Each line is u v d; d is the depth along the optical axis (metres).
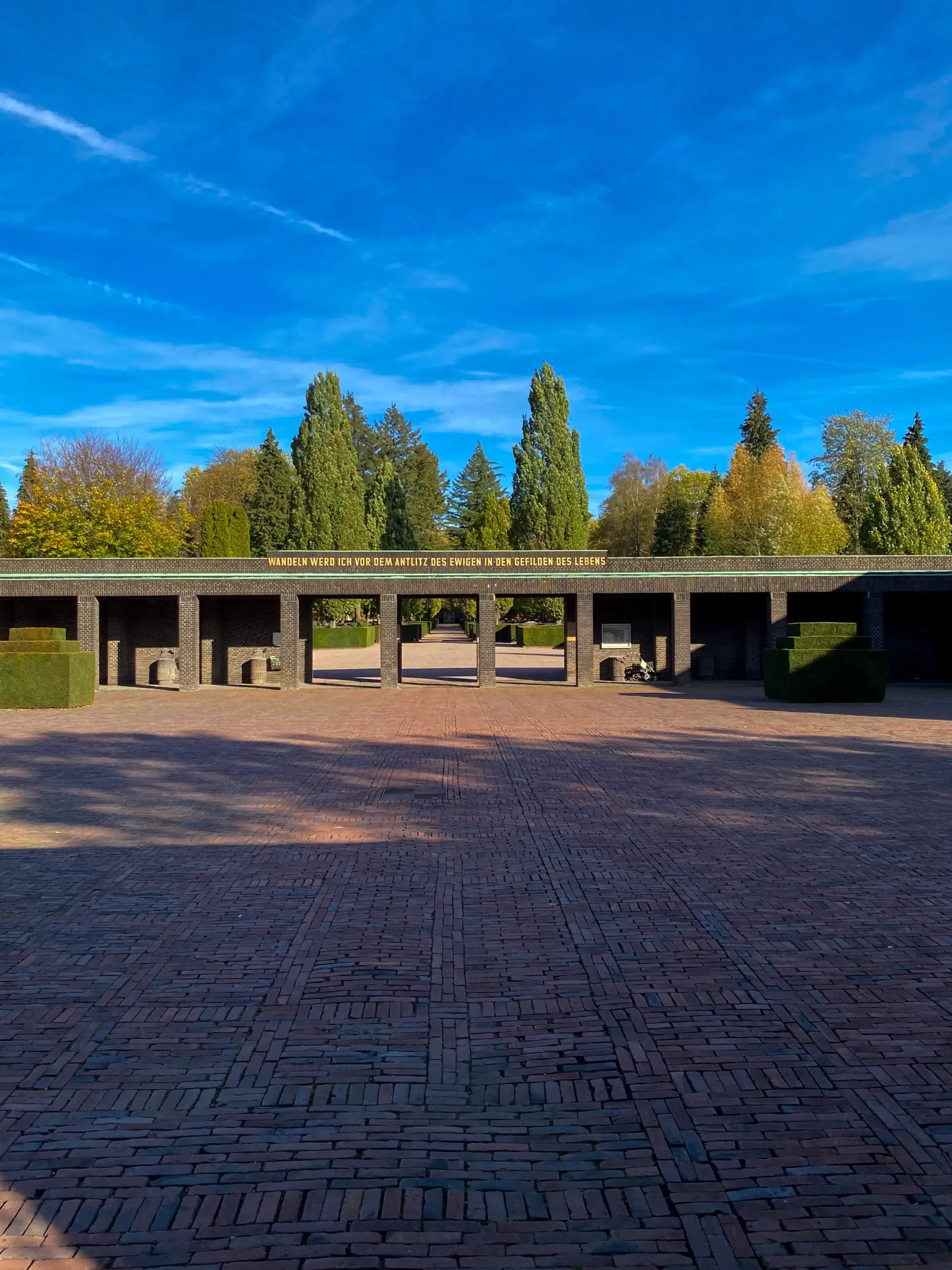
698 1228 3.46
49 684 24.55
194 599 30.03
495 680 31.33
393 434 98.19
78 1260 3.29
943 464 84.62
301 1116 4.26
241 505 83.62
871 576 30.84
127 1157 3.93
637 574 31.03
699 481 85.75
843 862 8.57
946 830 9.79
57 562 29.42
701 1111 4.27
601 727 19.47
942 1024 5.17
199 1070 4.70
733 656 34.59
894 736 17.56
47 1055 4.87
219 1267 3.26
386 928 6.86
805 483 68.00
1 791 12.58
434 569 30.69
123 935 6.79
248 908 7.39
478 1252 3.33
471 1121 4.21
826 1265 3.26
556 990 5.69
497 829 10.00
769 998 5.54
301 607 33.41
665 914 7.11
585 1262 3.27
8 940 6.69
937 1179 3.74
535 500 61.56
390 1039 5.04
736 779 12.90
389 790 12.40
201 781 13.27
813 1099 4.37
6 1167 3.87
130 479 65.19
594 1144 4.01
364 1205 3.60
